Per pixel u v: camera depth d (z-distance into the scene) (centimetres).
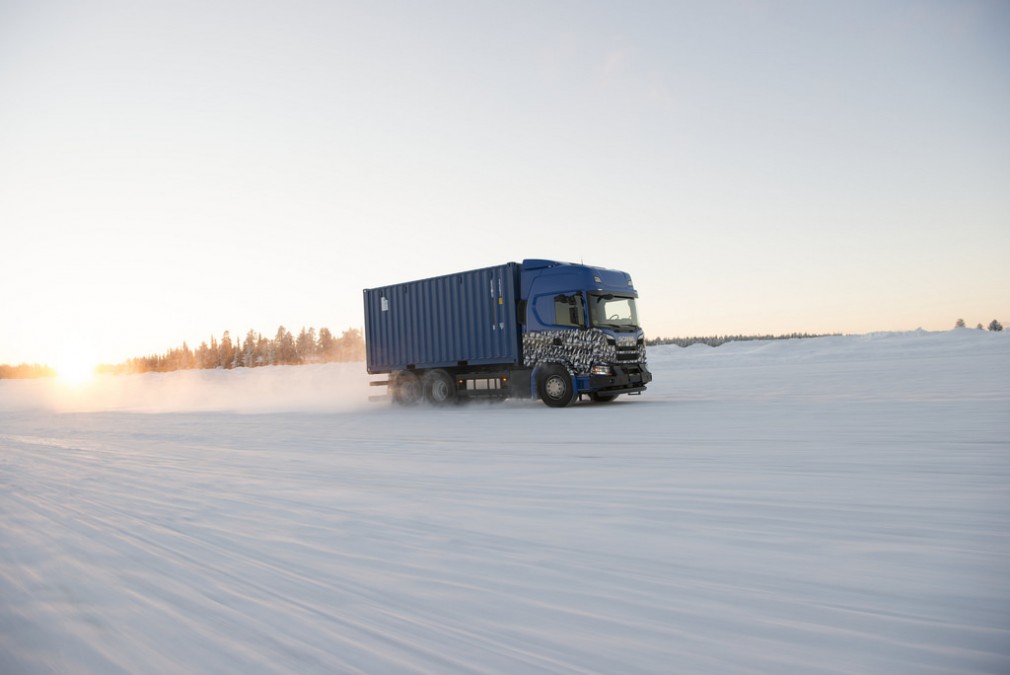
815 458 682
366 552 418
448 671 244
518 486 623
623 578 342
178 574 394
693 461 707
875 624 269
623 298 1662
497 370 1734
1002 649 243
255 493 652
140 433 1537
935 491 509
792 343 5744
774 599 301
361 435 1197
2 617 339
